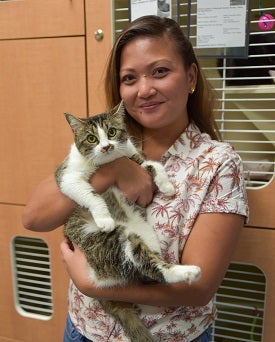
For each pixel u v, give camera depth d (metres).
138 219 0.85
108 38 1.13
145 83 0.83
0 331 1.52
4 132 1.30
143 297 0.75
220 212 0.77
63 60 1.19
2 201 1.38
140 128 1.01
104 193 0.88
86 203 0.84
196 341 0.85
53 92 1.22
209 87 1.00
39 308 1.48
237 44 1.06
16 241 1.48
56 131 1.25
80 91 1.19
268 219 1.11
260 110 1.11
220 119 1.16
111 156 0.87
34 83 1.23
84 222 0.88
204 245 0.75
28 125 1.28
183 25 1.12
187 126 0.93
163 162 0.90
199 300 0.73
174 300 0.73
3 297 1.49
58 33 1.17
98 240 0.84
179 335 0.82
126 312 0.83
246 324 1.24
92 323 0.88
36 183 1.32
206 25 1.07
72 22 1.15
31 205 0.87
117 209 0.88
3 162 1.33
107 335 0.86
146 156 0.96
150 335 0.81
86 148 0.89
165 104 0.85
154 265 0.75
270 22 1.07
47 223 0.87
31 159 1.30
